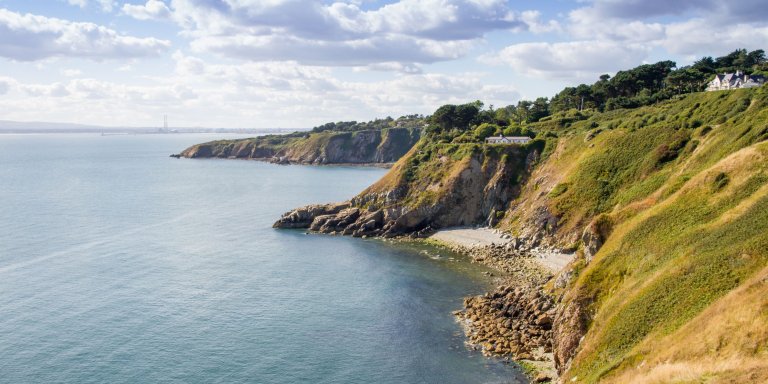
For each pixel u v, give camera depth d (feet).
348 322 244.83
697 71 595.47
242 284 296.71
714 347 126.72
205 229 442.50
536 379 188.65
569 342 194.90
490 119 634.02
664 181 306.14
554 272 307.99
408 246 394.73
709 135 305.12
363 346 220.23
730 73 581.12
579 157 404.36
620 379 140.87
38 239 385.09
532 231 369.91
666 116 411.34
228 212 524.93
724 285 150.51
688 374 120.78
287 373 198.29
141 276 305.53
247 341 223.71
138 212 509.76
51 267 317.42
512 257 348.59
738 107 353.51
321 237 425.28
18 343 216.74
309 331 234.38
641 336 158.40
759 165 200.13
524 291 267.80
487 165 452.35
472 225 435.94
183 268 324.60
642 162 348.79
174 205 559.38
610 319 176.65
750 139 242.78
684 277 165.68
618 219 244.42
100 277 301.43
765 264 146.51
